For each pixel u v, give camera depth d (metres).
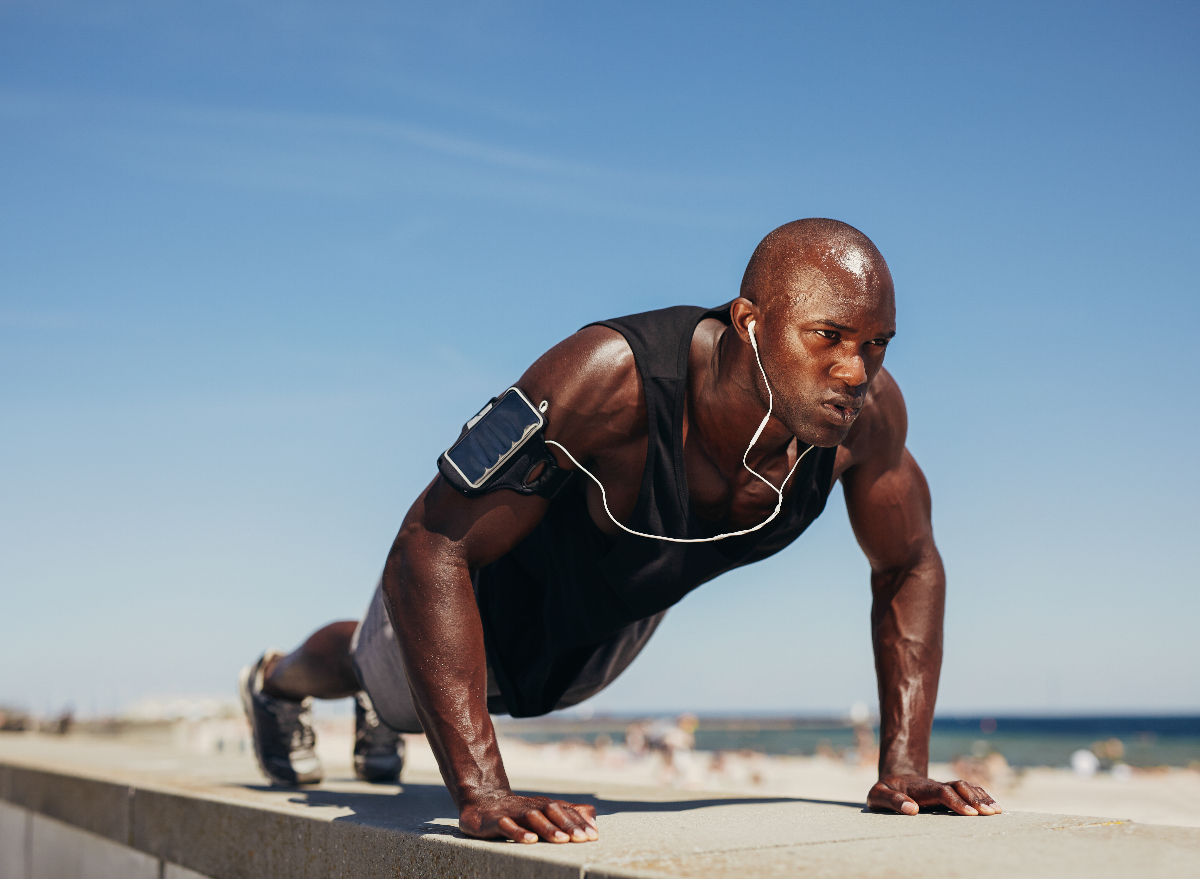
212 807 3.08
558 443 2.27
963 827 2.04
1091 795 24.73
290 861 2.60
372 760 3.88
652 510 2.30
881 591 2.77
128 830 3.74
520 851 1.78
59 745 10.33
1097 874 1.53
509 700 3.01
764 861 1.64
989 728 125.94
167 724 10.97
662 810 2.53
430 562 2.29
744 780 34.41
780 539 2.48
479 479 2.25
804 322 2.07
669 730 34.94
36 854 4.97
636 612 2.52
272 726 3.70
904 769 2.48
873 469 2.61
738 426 2.25
